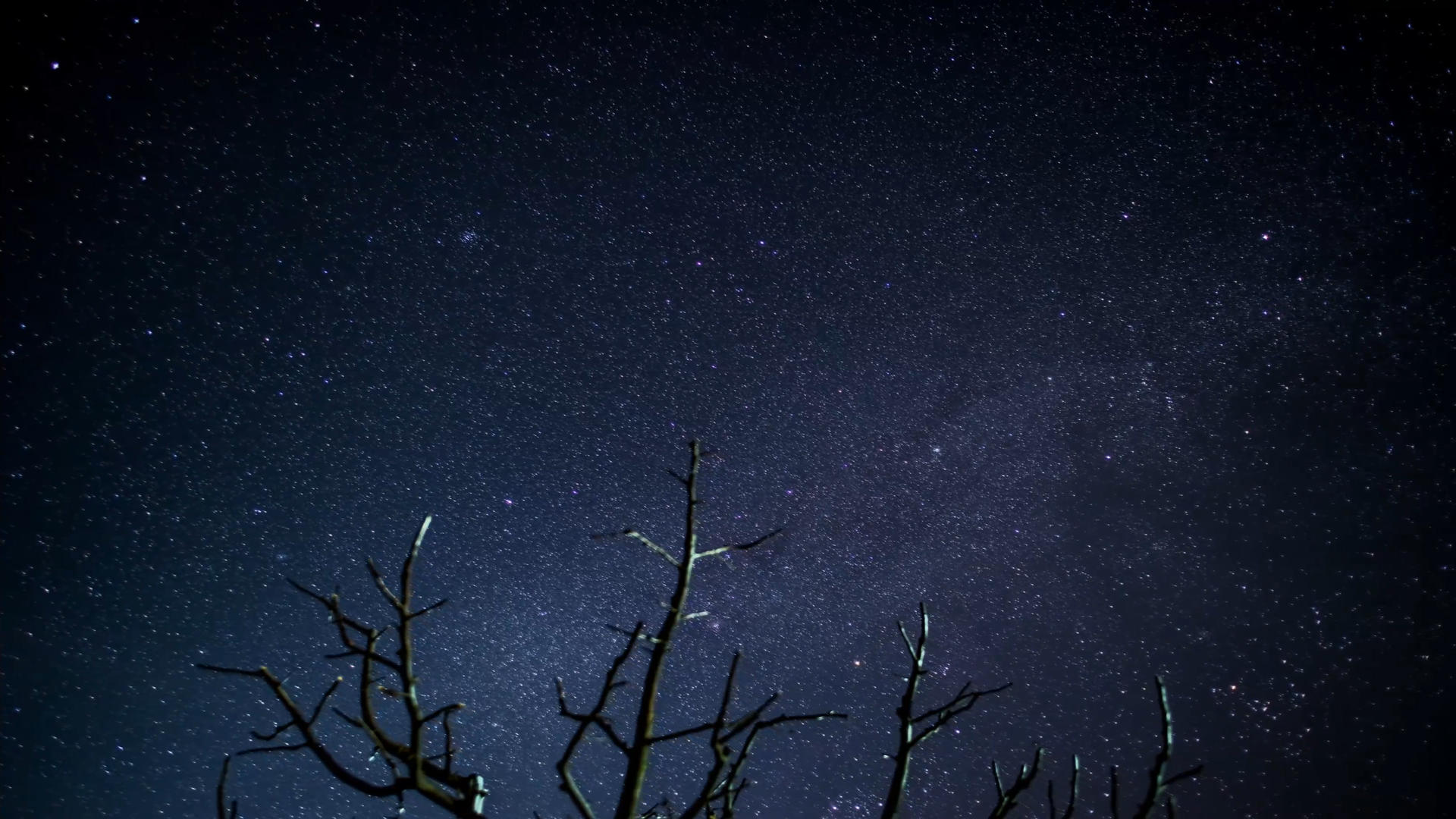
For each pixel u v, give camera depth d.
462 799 1.27
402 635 1.28
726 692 1.34
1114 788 1.29
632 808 1.26
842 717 1.37
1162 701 1.31
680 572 1.43
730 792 1.38
